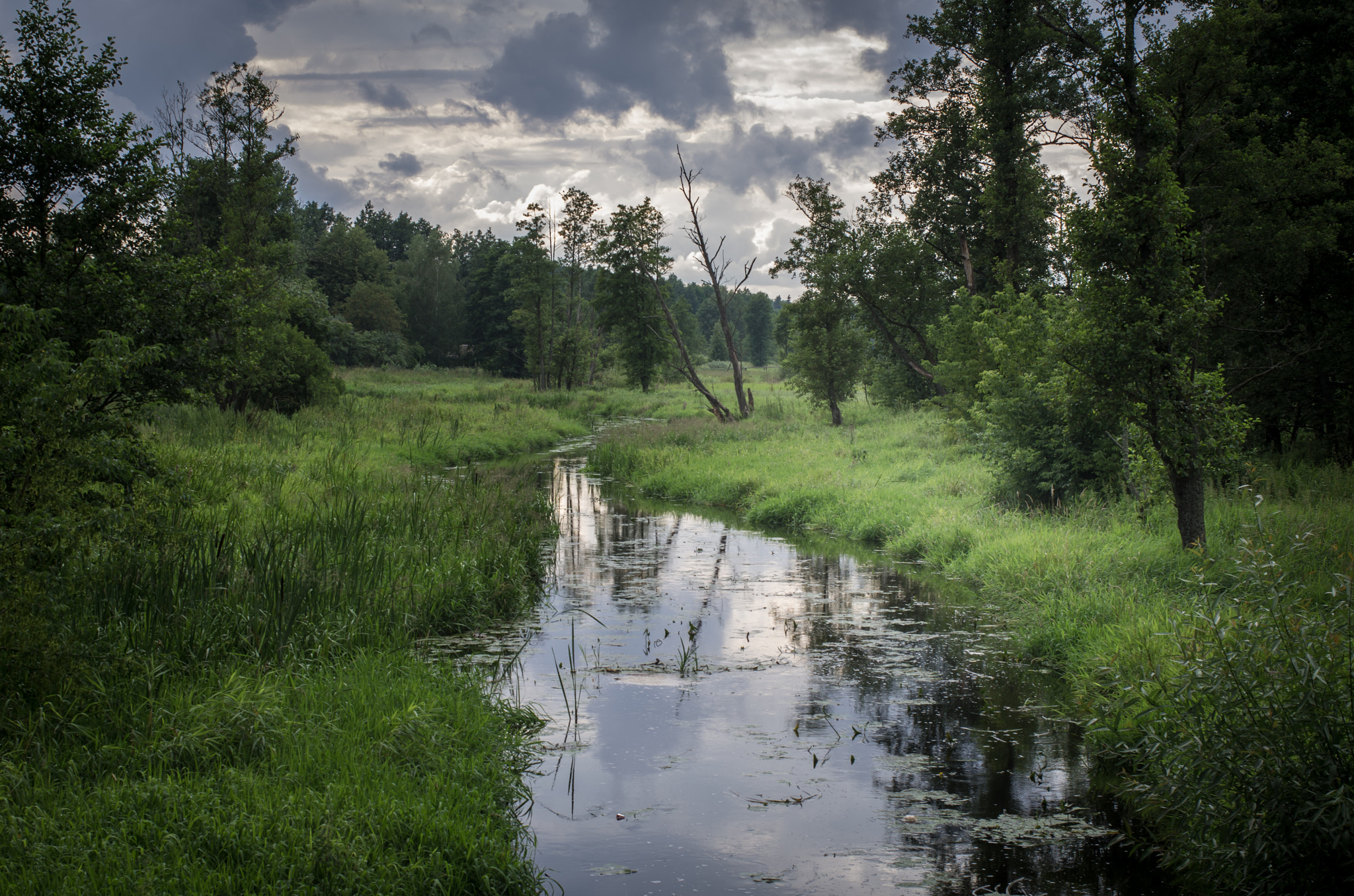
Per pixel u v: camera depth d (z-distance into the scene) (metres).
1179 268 10.20
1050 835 5.48
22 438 6.13
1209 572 9.12
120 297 9.04
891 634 9.98
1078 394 10.50
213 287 9.81
